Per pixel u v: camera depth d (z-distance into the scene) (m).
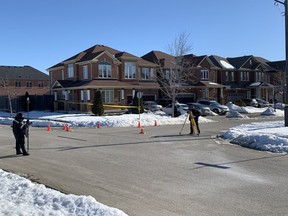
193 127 21.92
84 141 18.52
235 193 8.23
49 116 37.28
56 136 21.16
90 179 9.87
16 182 9.02
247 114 44.91
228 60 71.69
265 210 6.98
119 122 29.48
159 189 8.70
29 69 87.12
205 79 59.78
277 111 45.00
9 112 48.22
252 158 12.98
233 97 66.50
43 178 10.11
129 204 7.51
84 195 8.19
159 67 52.25
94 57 45.72
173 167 11.39
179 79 45.44
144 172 10.68
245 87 67.00
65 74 51.25
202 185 9.02
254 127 23.11
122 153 14.39
